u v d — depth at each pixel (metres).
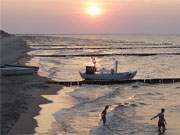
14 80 50.69
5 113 30.20
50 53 126.81
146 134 28.91
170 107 40.53
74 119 31.53
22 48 135.38
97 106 37.94
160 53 137.00
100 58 113.69
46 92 43.62
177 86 56.03
